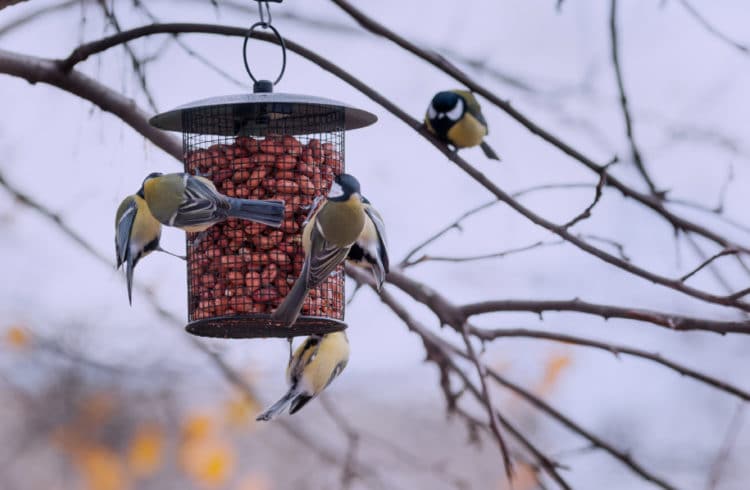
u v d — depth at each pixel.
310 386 11.53
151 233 11.04
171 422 17.56
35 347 15.82
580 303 11.91
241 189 11.08
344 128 11.88
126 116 12.13
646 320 11.48
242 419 17.06
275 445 17.97
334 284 11.34
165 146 12.20
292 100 10.35
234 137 11.43
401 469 18.62
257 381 15.17
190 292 11.29
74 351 15.88
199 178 10.51
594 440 12.77
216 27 11.41
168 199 10.29
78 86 12.03
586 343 12.27
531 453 12.82
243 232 10.95
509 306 12.12
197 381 16.94
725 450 12.32
